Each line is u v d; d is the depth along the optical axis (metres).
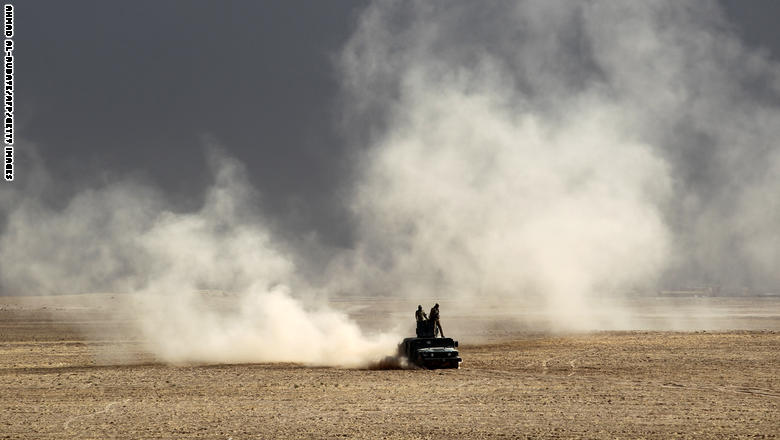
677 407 110.44
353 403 117.56
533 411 108.19
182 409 114.12
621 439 89.38
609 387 131.25
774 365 161.38
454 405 114.19
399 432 94.62
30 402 123.00
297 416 106.69
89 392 134.12
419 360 163.50
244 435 94.06
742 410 107.50
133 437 93.88
